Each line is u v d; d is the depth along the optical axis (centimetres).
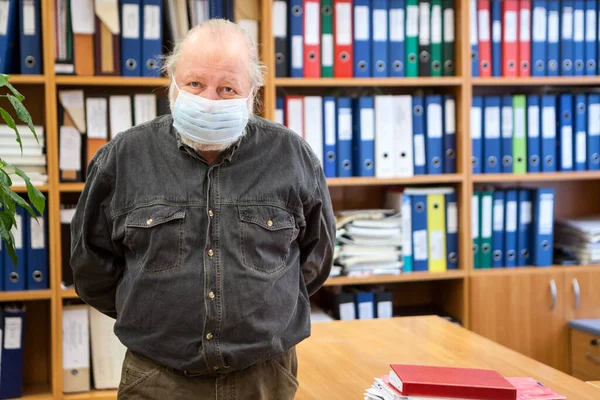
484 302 341
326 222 171
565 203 386
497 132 344
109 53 303
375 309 340
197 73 152
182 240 151
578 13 347
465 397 154
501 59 343
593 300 351
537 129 348
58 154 304
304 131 327
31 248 303
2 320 304
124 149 158
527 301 344
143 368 157
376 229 332
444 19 337
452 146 341
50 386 328
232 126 151
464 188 338
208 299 150
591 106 352
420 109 336
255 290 152
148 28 306
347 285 358
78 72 302
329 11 325
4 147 296
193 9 312
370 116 331
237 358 152
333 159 331
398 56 332
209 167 156
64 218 302
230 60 153
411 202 340
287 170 160
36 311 335
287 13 322
